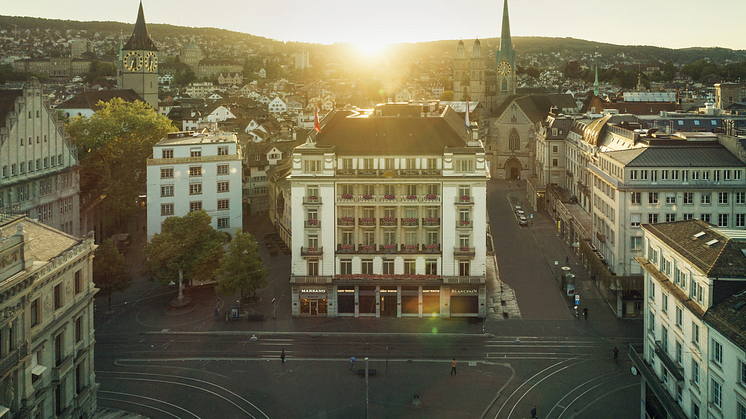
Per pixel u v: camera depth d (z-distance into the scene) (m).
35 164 103.00
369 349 84.31
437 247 94.81
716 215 96.75
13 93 102.50
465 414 66.81
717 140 103.69
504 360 80.31
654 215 97.75
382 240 95.50
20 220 55.56
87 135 133.88
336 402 69.50
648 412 64.25
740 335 44.84
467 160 92.94
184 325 92.94
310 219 95.00
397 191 94.50
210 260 101.38
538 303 101.44
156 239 100.94
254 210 177.62
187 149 116.19
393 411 67.50
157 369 78.06
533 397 70.38
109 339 87.38
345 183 94.44
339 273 96.19
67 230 113.38
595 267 109.62
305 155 94.00
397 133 97.75
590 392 71.38
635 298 94.19
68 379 56.69
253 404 69.12
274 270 120.12
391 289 95.88
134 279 114.75
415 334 89.44
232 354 82.62
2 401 45.56
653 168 96.88
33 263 50.53
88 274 61.69
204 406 68.56
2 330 45.09
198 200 117.12
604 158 111.38
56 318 54.25
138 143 133.62
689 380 53.81
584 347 84.12
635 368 72.19
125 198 130.88
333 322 94.19
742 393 44.50
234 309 94.44
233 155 119.12
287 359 81.06
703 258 53.28
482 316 95.12
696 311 51.72
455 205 93.69
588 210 135.00
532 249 133.12
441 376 75.94
